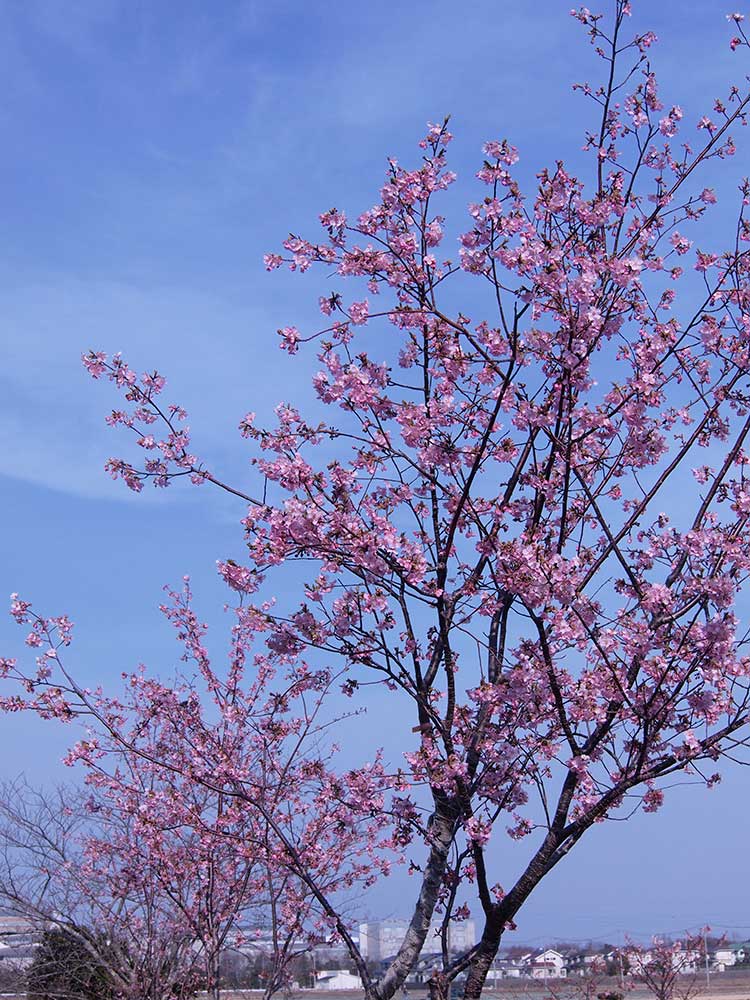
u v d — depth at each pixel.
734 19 7.14
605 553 6.29
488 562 6.29
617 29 7.18
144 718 10.88
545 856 5.90
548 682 6.18
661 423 7.18
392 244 6.65
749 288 6.85
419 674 6.41
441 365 6.91
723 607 5.80
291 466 6.51
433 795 6.26
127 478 7.25
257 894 10.88
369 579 6.37
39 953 11.99
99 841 11.52
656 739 6.05
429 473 6.69
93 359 7.30
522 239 6.28
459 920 6.62
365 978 6.38
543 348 6.16
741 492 6.32
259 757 10.37
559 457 6.74
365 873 10.10
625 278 6.22
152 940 11.31
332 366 6.69
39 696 8.41
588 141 7.25
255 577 6.79
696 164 7.12
